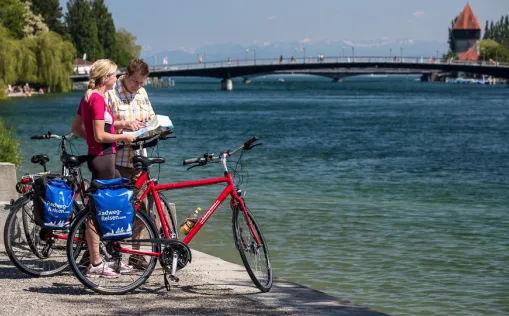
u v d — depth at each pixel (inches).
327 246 497.7
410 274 420.5
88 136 298.7
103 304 266.5
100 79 297.1
